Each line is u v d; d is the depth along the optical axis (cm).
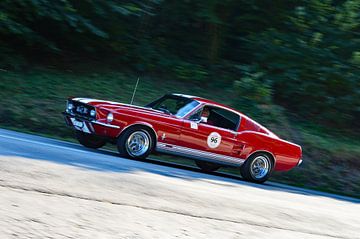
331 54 2069
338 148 1748
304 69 2045
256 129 1248
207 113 1187
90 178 662
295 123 1959
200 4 2173
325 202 983
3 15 1764
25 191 521
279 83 2047
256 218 622
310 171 1602
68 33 2055
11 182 546
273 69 2067
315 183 1564
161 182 753
